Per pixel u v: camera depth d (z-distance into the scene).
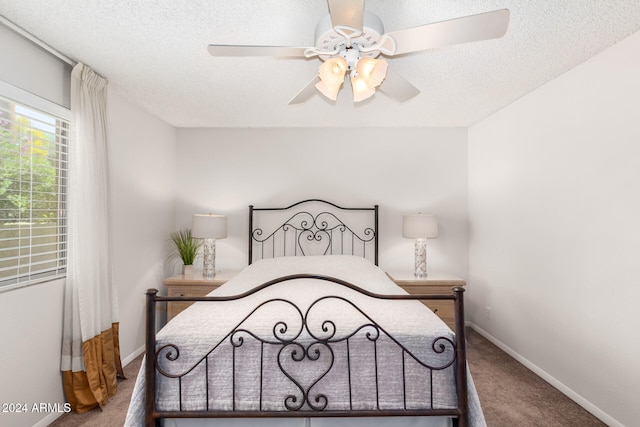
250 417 1.48
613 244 1.86
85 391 2.08
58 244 2.08
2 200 1.73
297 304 1.83
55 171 2.07
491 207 3.14
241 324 1.62
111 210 2.35
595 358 1.98
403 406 1.51
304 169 3.63
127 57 2.04
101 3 1.53
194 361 1.53
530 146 2.58
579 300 2.10
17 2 1.52
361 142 3.63
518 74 2.26
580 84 2.11
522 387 2.32
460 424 1.47
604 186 1.93
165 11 1.59
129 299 2.80
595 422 1.92
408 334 1.56
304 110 3.05
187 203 3.62
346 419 1.54
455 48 1.92
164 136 3.39
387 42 1.39
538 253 2.49
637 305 1.73
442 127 3.62
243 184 3.62
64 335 2.03
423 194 3.62
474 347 3.02
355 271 2.53
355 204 3.62
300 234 3.61
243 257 3.61
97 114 2.22
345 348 1.55
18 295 1.76
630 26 1.69
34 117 1.91
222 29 1.74
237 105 2.91
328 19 1.36
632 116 1.76
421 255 3.29
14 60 1.75
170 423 1.52
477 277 3.41
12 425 1.72
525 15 1.61
